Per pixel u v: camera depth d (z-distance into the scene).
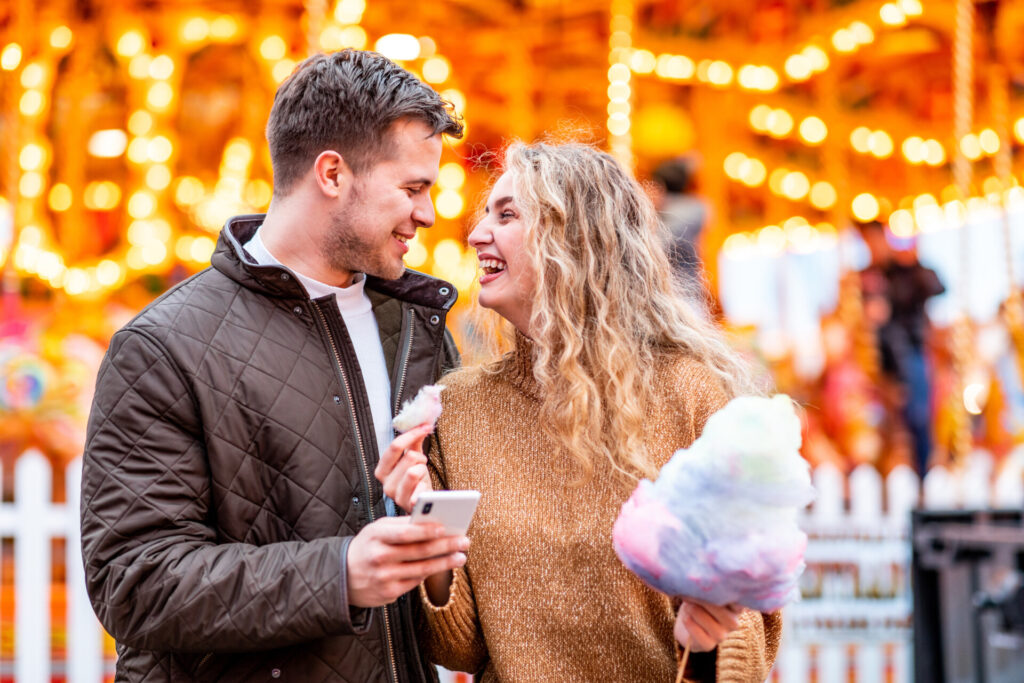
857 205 10.48
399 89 1.93
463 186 8.78
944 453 7.93
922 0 7.45
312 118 1.92
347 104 1.90
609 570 1.85
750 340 6.82
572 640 1.86
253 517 1.83
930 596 4.14
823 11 8.10
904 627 5.35
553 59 9.03
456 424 2.03
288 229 1.97
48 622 4.44
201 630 1.68
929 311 8.54
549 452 1.96
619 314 1.99
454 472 1.99
